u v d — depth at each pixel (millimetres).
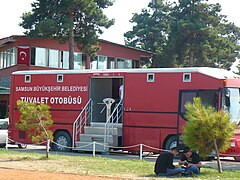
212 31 52000
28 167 16438
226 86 19750
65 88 23703
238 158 21375
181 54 53344
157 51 57500
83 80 23281
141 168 16438
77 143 22766
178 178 14141
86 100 23125
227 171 15859
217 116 15039
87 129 22828
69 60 41156
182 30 51594
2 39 43094
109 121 22312
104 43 49000
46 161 18281
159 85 21234
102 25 41906
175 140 20578
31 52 42750
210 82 20031
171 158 14867
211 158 20297
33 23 40281
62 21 39375
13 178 13672
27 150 23781
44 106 19453
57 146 23719
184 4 54719
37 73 24578
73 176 14414
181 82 20703
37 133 19906
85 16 41375
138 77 21797
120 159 19812
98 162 18109
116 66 50438
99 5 42500
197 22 51375
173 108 20766
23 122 19234
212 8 56250
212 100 19891
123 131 21969
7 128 25672
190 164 14992
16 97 25078
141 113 21578
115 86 24031
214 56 54062
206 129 14883
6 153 21078
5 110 43250
